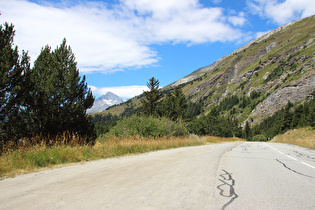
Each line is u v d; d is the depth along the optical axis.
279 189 4.67
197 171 6.52
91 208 3.21
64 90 12.36
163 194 4.03
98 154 9.99
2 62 9.41
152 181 5.04
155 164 7.71
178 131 23.92
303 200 3.91
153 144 15.09
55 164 7.59
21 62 10.48
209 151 14.06
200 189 4.49
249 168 7.49
